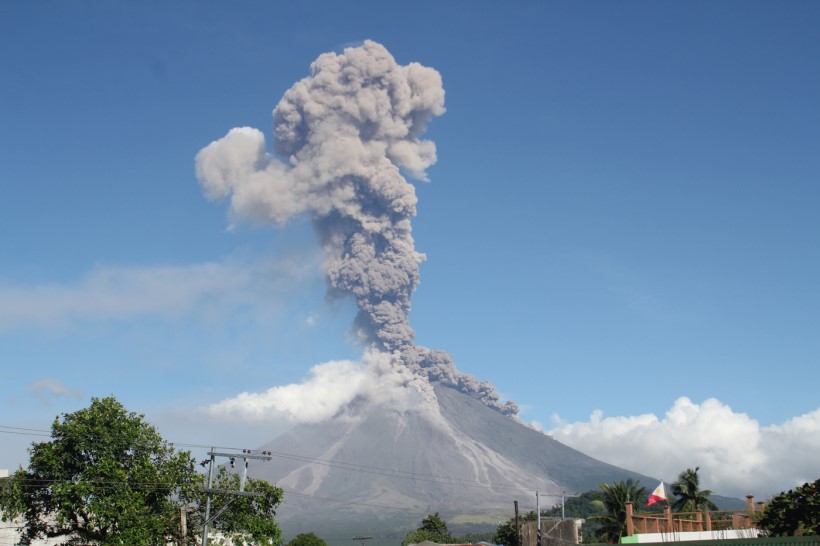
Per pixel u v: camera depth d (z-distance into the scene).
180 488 76.06
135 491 70.94
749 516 51.28
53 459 69.81
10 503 69.56
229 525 78.69
